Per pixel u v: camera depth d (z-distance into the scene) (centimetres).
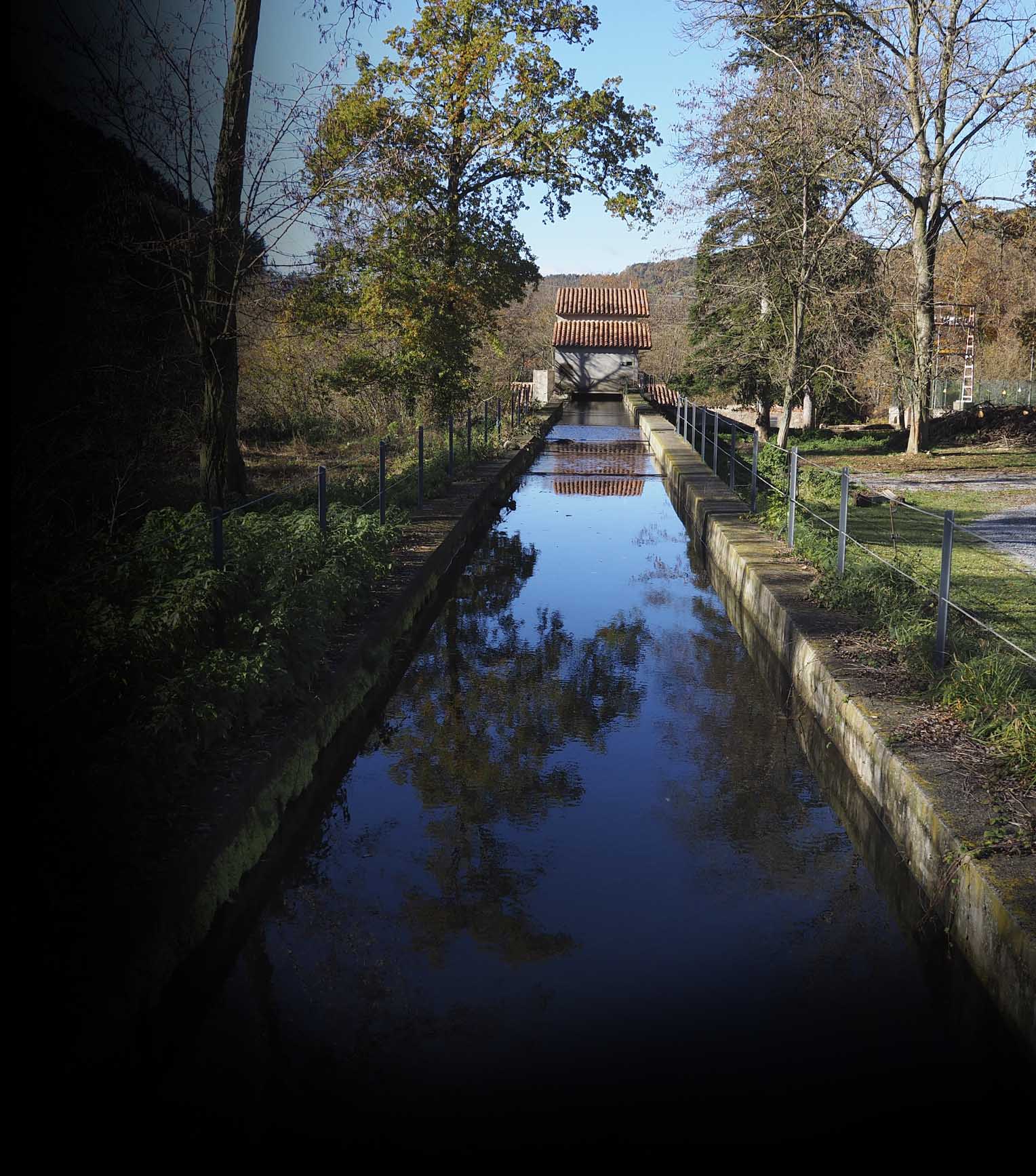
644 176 2750
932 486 2023
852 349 2444
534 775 746
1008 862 478
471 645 1076
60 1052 354
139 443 1270
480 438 2548
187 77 1216
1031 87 2417
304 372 2364
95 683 550
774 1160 377
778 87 2278
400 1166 373
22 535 838
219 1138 387
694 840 646
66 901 430
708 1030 454
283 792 623
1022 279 2981
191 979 468
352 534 1073
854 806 685
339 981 491
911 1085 419
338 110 1939
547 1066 428
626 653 1050
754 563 1188
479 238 2541
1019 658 761
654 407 4831
